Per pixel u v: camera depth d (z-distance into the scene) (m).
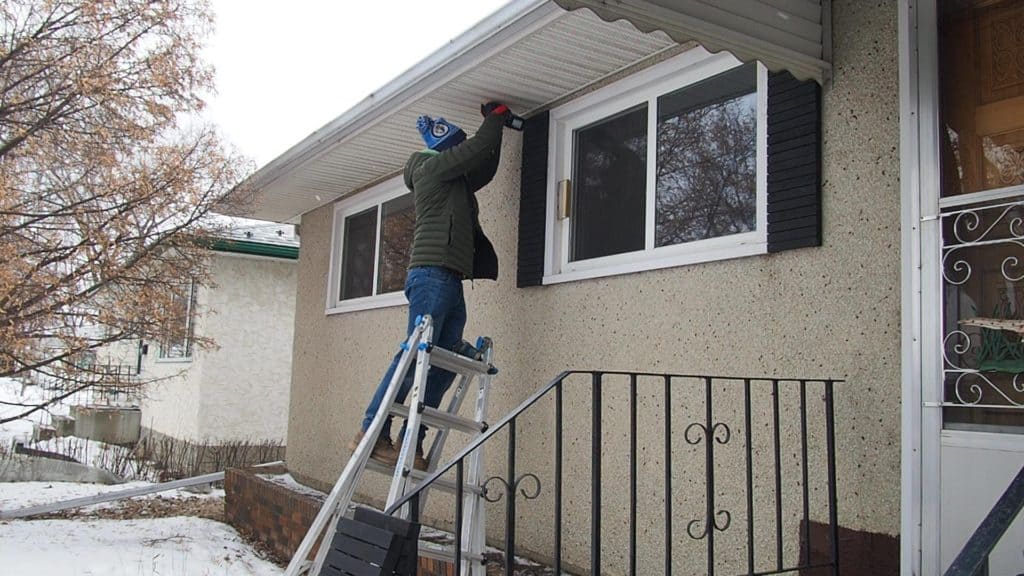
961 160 2.87
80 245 8.26
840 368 3.19
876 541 2.98
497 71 4.54
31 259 8.38
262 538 6.82
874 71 3.19
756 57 3.12
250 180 7.55
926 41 2.96
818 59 3.28
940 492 2.73
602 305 4.41
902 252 2.94
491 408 5.17
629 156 4.52
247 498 7.30
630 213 4.46
